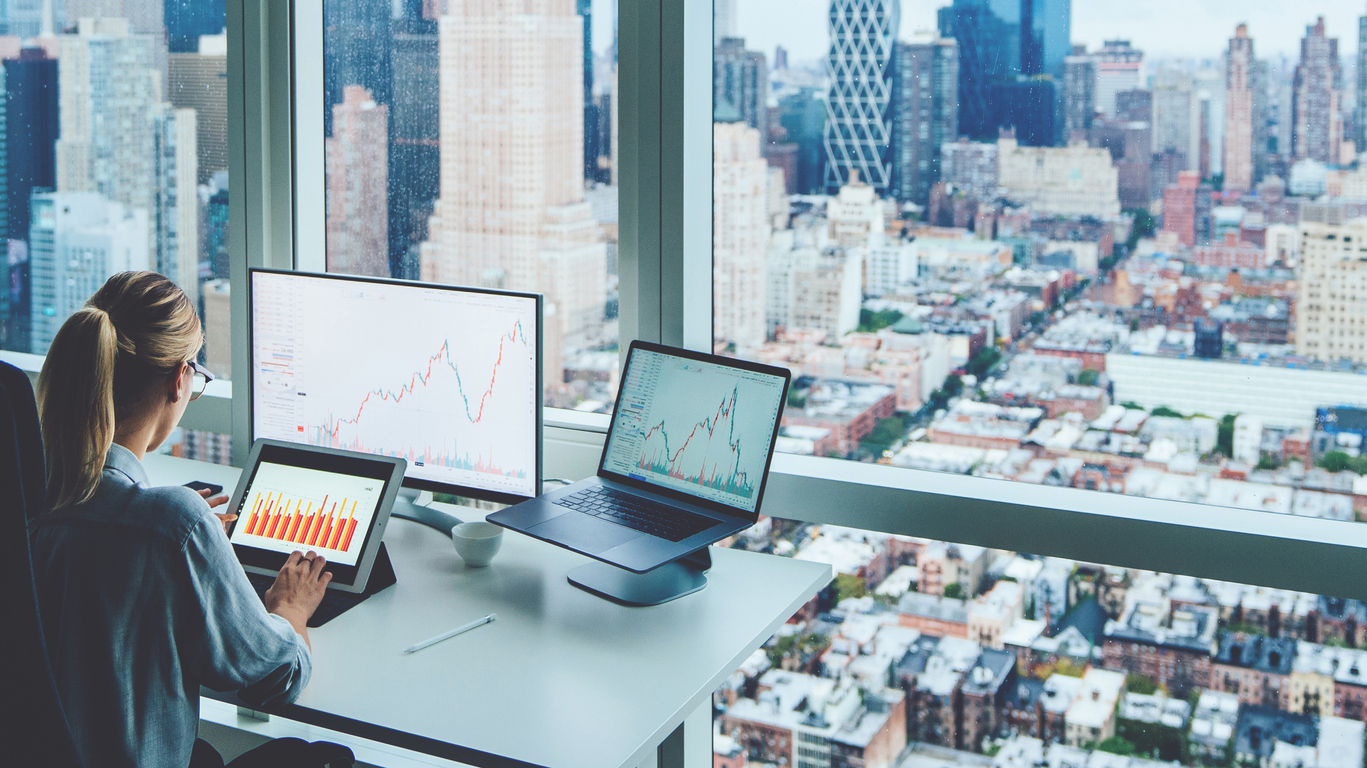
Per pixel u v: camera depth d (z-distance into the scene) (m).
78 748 1.43
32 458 1.32
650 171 2.27
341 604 1.83
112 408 1.49
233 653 1.48
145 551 1.44
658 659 1.66
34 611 1.30
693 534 1.89
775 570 2.04
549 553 2.11
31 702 1.31
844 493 2.15
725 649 1.70
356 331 2.21
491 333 2.09
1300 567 1.81
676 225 2.26
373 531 1.88
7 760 1.31
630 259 2.34
